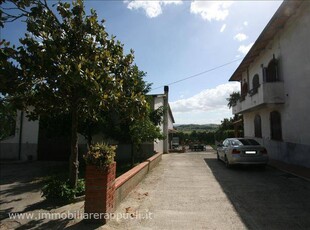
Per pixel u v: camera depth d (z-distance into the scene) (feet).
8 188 32.17
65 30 20.26
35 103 20.81
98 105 18.67
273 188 24.59
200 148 100.17
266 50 49.90
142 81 44.52
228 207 18.74
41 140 61.52
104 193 15.25
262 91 43.86
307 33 34.63
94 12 21.17
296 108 38.60
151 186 26.23
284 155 42.86
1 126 44.50
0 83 16.74
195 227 14.90
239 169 38.19
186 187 25.67
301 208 18.19
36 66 17.66
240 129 91.45
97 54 20.26
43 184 33.63
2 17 18.42
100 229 14.43
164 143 79.77
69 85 17.60
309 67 34.37
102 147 16.01
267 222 15.56
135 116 22.36
